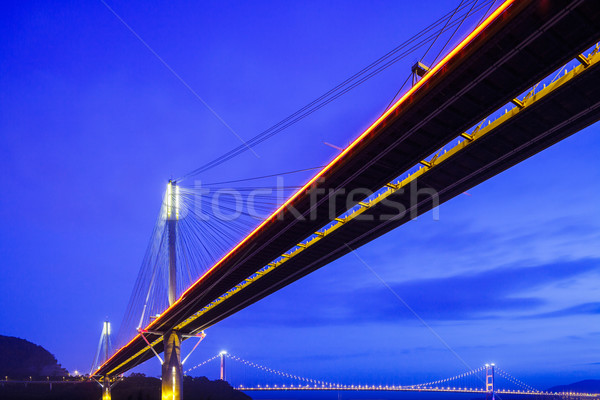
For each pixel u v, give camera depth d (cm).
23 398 19050
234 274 8525
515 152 5634
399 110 5034
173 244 11756
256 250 7631
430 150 5559
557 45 4169
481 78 4494
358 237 7712
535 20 3944
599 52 4394
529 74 4494
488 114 5000
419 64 5147
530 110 4953
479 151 5638
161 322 11038
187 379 19825
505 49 4216
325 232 7525
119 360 14912
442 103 4822
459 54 4375
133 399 17538
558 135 5394
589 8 3809
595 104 4838
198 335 11962
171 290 11488
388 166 5897
